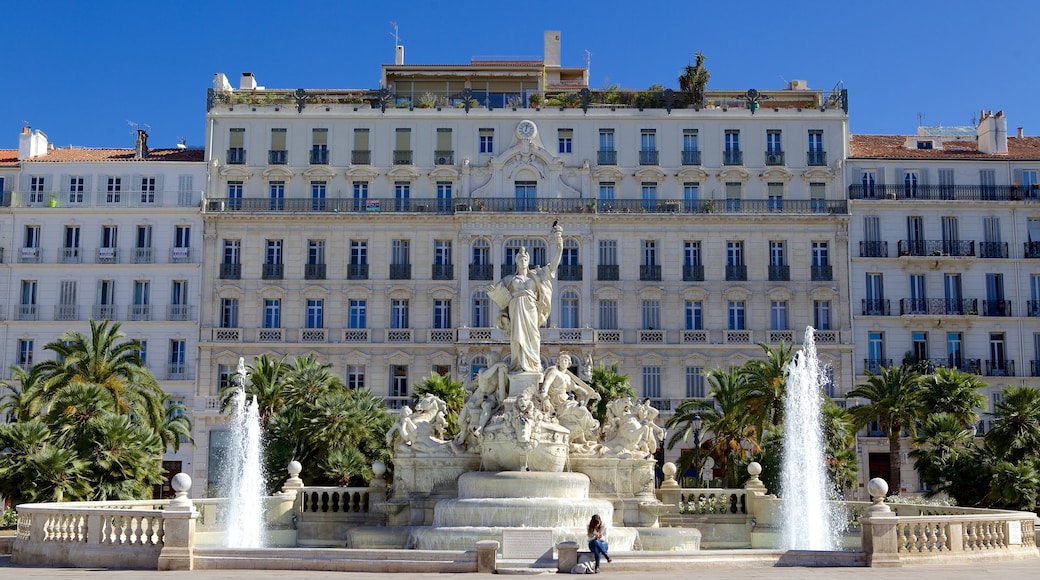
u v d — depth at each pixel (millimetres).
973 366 71438
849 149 75625
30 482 38469
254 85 80812
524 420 31344
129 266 72250
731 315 72750
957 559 25359
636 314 72250
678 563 23703
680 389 71375
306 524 35312
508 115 74875
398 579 22328
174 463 69688
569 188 74000
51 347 55594
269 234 73062
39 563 25750
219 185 73938
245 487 55250
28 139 75312
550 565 23297
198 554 24359
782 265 72938
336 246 72938
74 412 44062
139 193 73250
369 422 53500
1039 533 29500
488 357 70875
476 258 72750
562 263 72688
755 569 23906
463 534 27359
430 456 33219
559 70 90188
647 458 33094
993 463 44875
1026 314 72688
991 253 73125
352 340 71750
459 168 74188
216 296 72188
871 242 73062
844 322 72188
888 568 24109
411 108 75438
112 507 30500
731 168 74312
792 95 78188
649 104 75938
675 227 73125
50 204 72938
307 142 74688
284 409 55375
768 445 55312
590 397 34469
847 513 35312
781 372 57094
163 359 71250
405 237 73062
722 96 78375
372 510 35406
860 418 59094
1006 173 74438
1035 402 46688
